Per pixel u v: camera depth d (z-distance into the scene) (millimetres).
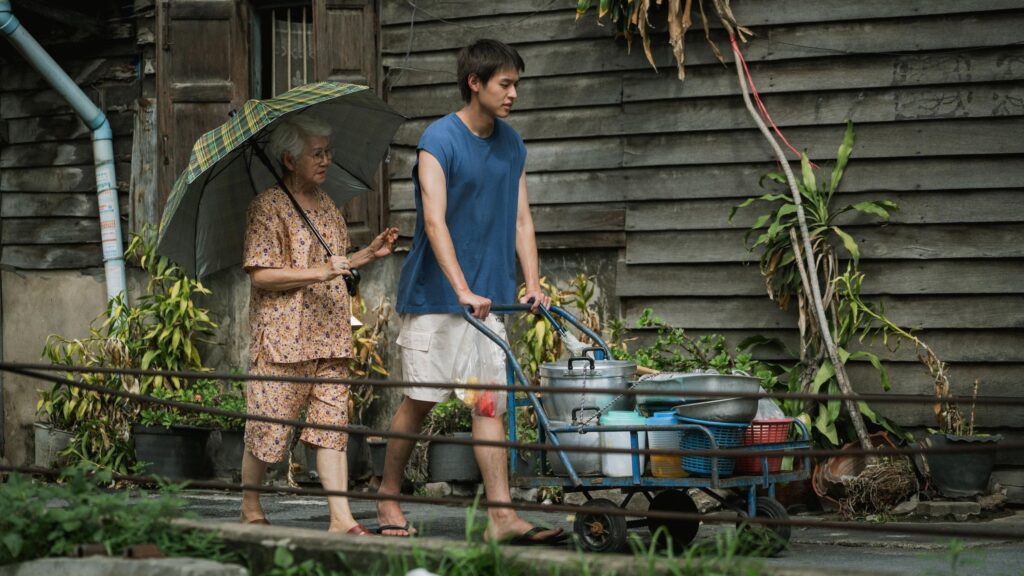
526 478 5965
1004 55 8328
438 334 6133
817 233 8586
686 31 9023
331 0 10117
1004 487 8180
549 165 9500
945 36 8445
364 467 9656
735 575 4191
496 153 6156
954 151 8422
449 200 6043
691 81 9086
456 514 7957
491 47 5988
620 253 9328
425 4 9945
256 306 6129
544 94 9523
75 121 11453
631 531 7027
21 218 11672
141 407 9992
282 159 6172
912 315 8508
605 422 5855
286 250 6082
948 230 8445
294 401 6113
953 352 8438
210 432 9875
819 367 8500
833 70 8719
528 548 4633
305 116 6156
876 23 8617
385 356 9945
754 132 8953
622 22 9211
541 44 9555
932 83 8469
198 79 10602
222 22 10586
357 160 7039
